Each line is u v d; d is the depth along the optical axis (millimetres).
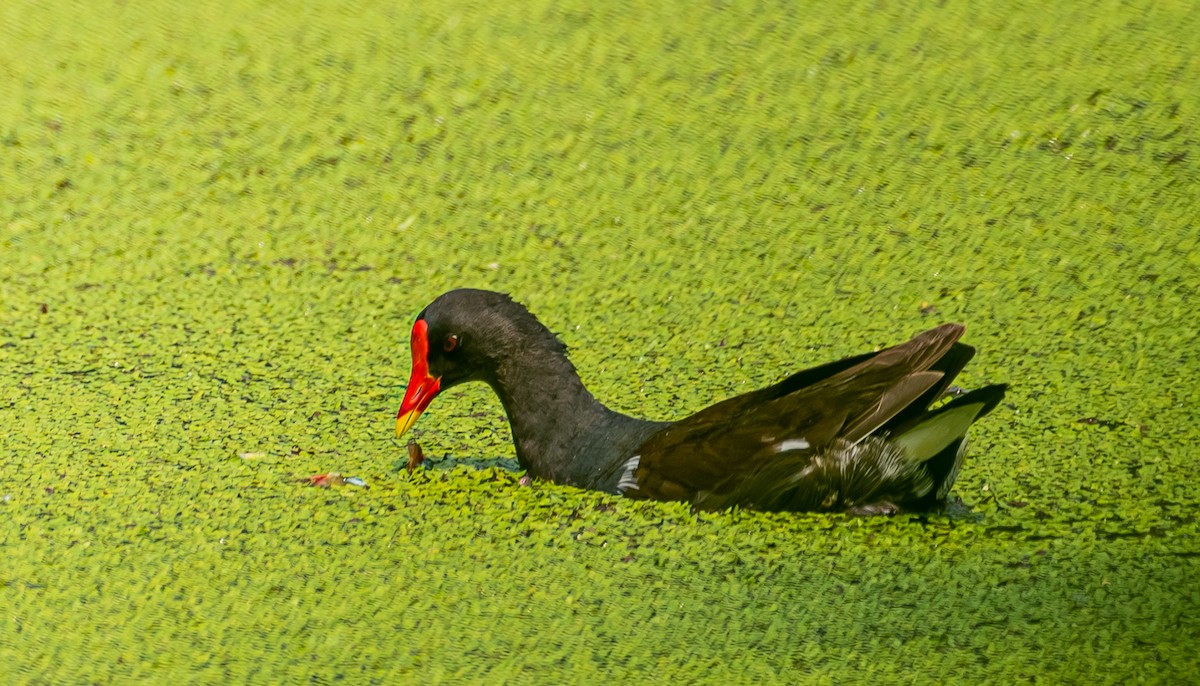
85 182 15602
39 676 8000
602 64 18344
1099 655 7738
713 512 9328
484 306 10031
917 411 8961
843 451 8953
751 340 12180
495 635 8227
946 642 7930
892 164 15438
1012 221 14109
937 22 19297
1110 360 11453
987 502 9469
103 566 9133
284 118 17062
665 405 11078
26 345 12430
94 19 20266
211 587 8867
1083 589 8391
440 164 15859
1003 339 11930
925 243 13805
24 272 13805
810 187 15062
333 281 13531
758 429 9227
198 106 17375
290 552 9234
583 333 12422
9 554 9289
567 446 9898
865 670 7703
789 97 17188
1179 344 11625
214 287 13477
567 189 15250
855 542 8961
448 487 9969
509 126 16672
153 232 14594
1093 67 17547
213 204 15125
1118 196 14461
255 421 11094
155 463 10469
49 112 17250
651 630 8211
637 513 9383
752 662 7836
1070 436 10312
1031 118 16297
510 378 10008
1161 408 10656
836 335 12211
